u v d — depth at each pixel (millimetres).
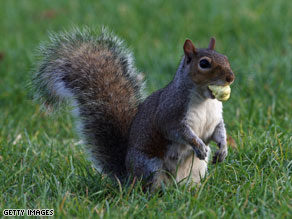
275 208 7777
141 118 9445
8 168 9852
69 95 10445
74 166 9953
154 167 9148
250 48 16688
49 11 21828
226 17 19109
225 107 12734
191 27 18703
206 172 9281
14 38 19172
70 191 8859
